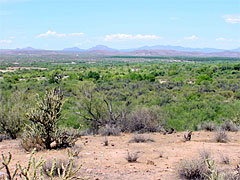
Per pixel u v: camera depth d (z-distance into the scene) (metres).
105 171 6.45
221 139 10.48
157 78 77.88
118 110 15.80
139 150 8.92
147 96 34.09
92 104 15.89
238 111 19.98
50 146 9.17
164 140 11.10
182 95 37.09
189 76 79.00
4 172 5.91
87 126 15.83
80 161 7.38
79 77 72.12
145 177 6.00
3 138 11.83
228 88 45.84
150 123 13.91
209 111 22.02
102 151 8.83
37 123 9.09
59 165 6.14
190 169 5.88
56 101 9.43
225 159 7.00
